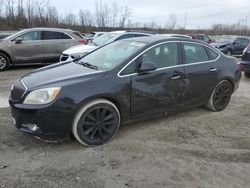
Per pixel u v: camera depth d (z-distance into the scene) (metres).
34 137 4.75
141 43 5.24
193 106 5.80
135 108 4.89
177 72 5.30
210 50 6.00
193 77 5.57
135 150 4.47
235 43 20.45
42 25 39.75
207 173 3.94
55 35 12.16
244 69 10.05
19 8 39.75
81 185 3.60
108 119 4.62
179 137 4.97
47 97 4.17
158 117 5.50
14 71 11.17
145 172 3.91
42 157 4.20
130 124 5.41
